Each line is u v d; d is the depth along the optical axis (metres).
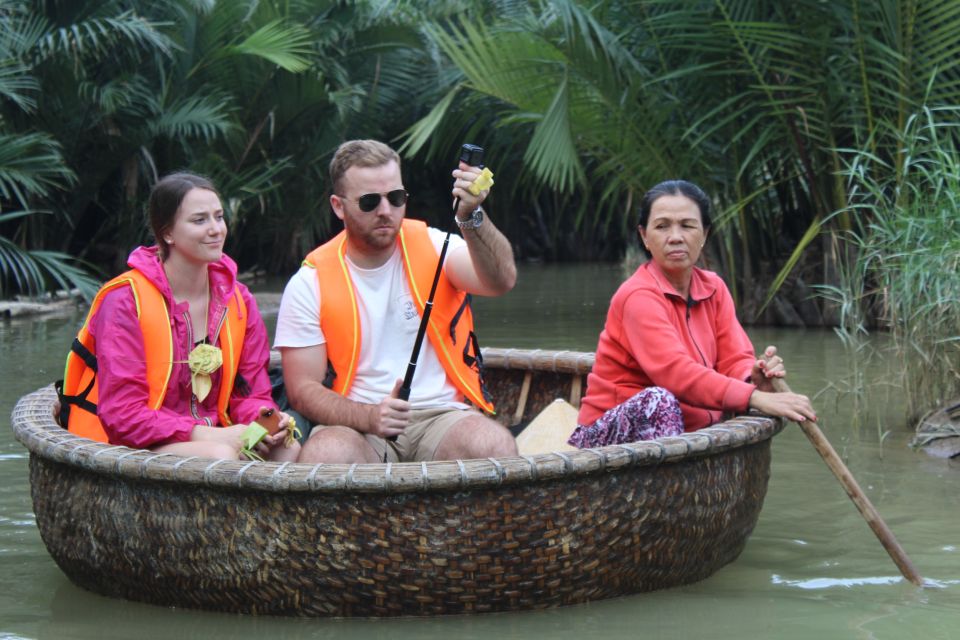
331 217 19.75
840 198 10.42
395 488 3.36
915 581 3.87
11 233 15.45
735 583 3.91
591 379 4.53
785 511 4.76
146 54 15.35
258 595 3.57
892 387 7.10
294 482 3.38
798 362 8.24
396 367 4.47
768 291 11.26
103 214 16.92
